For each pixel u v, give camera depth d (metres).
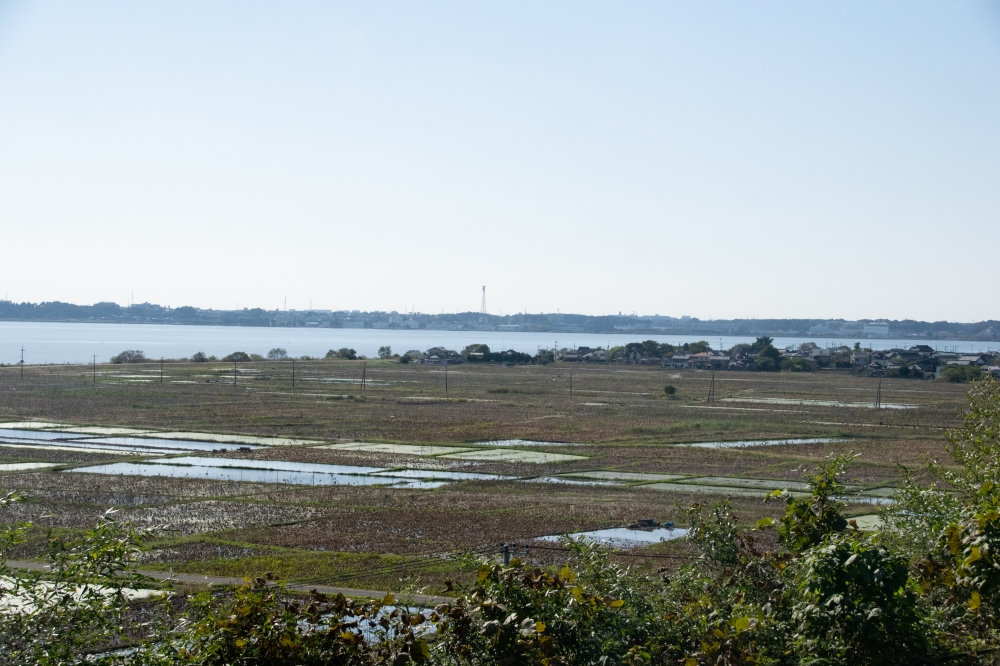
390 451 46.22
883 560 8.38
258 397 75.69
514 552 23.45
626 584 9.55
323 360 142.62
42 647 7.89
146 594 17.70
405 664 7.64
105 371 105.12
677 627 8.84
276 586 8.88
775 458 43.94
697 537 10.96
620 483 36.81
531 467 41.16
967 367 115.56
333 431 54.28
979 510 9.60
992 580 8.47
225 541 25.19
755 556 10.57
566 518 28.67
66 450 44.88
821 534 10.27
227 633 7.96
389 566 22.31
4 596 8.56
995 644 8.56
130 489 33.78
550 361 152.75
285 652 7.91
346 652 7.98
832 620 8.27
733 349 165.88
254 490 33.88
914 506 12.09
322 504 30.98
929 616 8.92
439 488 35.12
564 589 8.80
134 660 8.16
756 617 8.80
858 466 40.53
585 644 8.34
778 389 95.19
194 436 51.38
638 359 153.50
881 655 8.13
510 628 7.76
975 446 12.80
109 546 8.56
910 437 52.62
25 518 27.98
